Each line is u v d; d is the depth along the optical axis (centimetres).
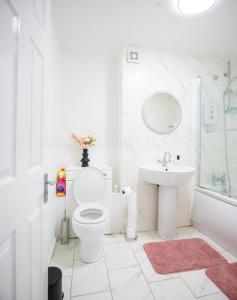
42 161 86
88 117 213
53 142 171
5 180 50
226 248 171
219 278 133
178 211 218
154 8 142
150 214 208
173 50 208
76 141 205
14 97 56
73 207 186
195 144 220
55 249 170
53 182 93
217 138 219
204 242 182
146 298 117
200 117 216
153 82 204
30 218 70
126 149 200
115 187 203
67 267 145
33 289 73
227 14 147
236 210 162
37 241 79
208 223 193
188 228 215
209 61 221
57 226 185
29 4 66
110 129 218
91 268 144
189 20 155
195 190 216
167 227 187
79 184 186
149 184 206
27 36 64
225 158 216
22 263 62
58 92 196
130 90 199
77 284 127
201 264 148
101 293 120
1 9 46
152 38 185
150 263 150
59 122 202
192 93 217
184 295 119
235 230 162
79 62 210
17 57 56
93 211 171
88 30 171
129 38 185
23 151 62
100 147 216
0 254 48
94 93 214
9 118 53
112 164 219
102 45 199
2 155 49
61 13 148
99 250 155
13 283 56
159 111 208
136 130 202
